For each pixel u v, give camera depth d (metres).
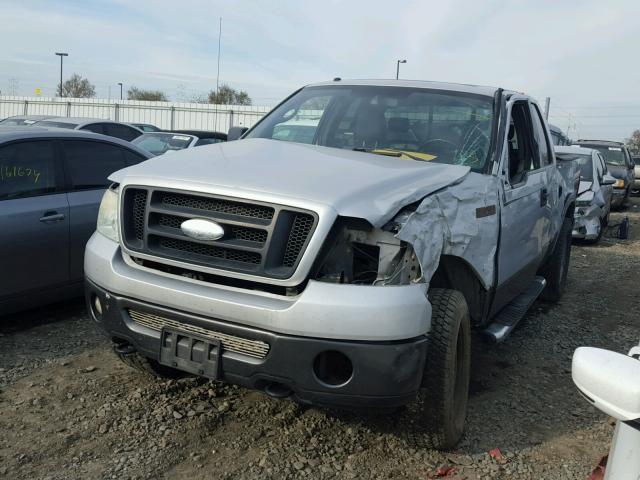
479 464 3.41
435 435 3.35
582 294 7.84
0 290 4.79
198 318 3.07
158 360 3.25
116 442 3.40
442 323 3.24
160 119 35.94
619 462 1.89
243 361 3.00
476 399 4.33
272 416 3.79
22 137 5.16
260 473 3.18
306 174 3.22
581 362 1.77
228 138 5.03
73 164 5.48
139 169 3.51
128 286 3.28
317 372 2.92
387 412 3.01
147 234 3.29
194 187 3.14
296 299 2.88
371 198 3.00
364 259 3.04
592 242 12.57
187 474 3.14
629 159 21.94
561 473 3.38
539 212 5.27
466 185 3.62
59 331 5.11
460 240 3.41
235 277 3.01
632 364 1.71
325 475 3.20
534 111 5.61
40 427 3.52
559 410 4.22
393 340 2.85
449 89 4.68
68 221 5.24
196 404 3.89
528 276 5.38
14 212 4.88
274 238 2.93
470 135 4.28
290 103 5.04
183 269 3.22
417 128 4.39
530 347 5.55
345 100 4.74
